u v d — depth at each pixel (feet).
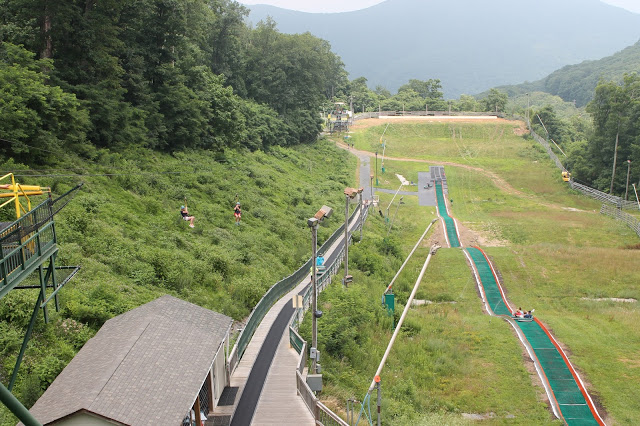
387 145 426.51
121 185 149.48
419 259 200.13
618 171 319.06
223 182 194.59
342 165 351.25
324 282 133.80
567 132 473.26
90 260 99.71
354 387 86.94
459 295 164.55
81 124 151.23
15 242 49.26
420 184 335.06
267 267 142.41
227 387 76.95
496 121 491.72
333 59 553.64
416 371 102.89
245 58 349.00
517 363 111.86
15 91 131.54
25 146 127.75
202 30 261.85
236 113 254.27
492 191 323.37
